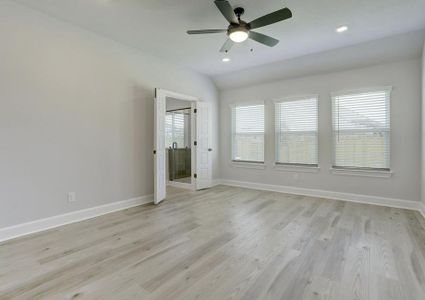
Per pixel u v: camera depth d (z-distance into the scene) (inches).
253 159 221.3
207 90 225.1
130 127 157.5
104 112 142.9
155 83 173.9
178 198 181.2
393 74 153.8
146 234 110.9
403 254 90.4
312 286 71.0
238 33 105.8
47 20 117.6
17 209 108.9
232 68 202.4
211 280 74.2
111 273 78.2
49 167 119.4
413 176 149.1
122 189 153.3
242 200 174.4
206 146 219.6
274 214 140.5
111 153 146.9
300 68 183.8
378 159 161.2
